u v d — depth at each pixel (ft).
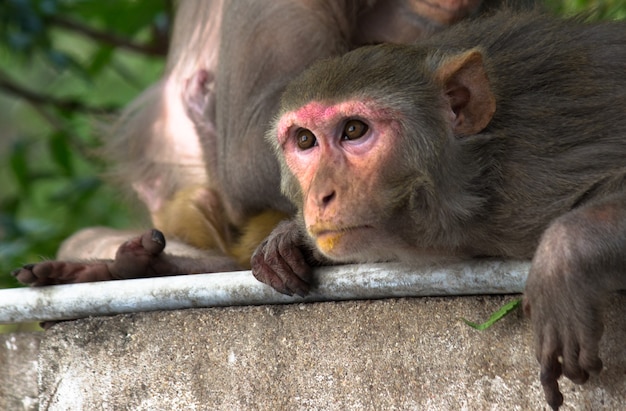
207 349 30.19
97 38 61.16
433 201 27.55
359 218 27.25
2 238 58.29
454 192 27.84
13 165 62.90
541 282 23.97
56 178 63.00
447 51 29.40
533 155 27.91
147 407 30.99
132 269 35.12
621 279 23.73
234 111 40.04
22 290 32.94
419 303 27.14
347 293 28.14
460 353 26.37
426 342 26.89
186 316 30.60
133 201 50.80
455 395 26.35
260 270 29.27
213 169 44.39
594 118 28.27
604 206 24.25
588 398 24.66
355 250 27.66
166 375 30.76
